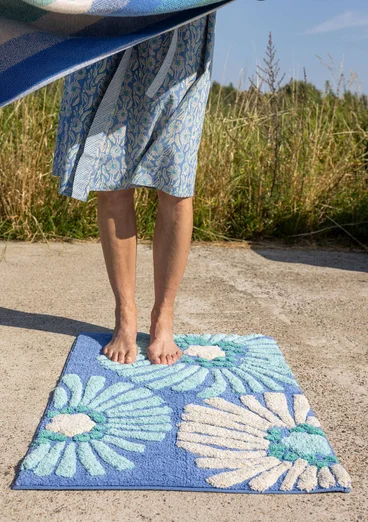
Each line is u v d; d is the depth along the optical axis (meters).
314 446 1.61
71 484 1.43
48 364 2.10
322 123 4.86
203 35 1.97
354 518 1.35
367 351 2.30
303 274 3.35
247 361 2.14
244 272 3.35
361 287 3.13
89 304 2.71
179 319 2.58
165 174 1.99
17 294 2.81
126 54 1.92
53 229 3.93
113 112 1.97
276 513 1.36
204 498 1.41
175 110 1.95
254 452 1.57
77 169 1.97
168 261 2.13
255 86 4.35
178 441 1.62
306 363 2.17
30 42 1.81
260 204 4.23
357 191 4.43
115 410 1.77
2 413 1.76
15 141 4.19
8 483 1.44
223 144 4.39
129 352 2.13
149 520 1.33
